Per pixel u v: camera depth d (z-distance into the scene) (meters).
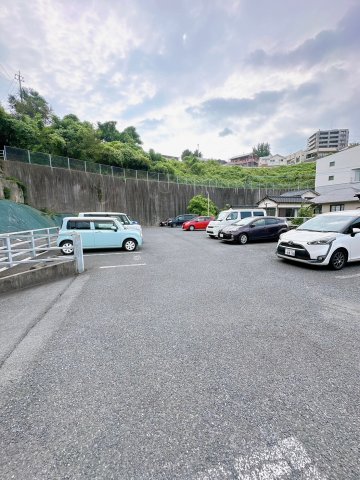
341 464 1.45
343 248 6.07
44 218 17.02
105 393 2.06
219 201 34.84
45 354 2.69
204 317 3.53
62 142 24.08
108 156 29.23
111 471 1.43
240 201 36.28
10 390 2.13
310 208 19.83
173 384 2.16
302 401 1.94
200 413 1.84
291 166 55.81
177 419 1.79
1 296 4.94
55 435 1.67
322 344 2.78
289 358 2.52
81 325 3.38
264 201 25.05
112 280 5.61
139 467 1.45
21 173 18.80
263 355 2.58
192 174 47.22
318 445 1.57
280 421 1.76
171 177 31.80
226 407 1.89
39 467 1.46
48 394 2.07
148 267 6.82
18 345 2.91
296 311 3.68
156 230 21.97
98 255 8.95
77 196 22.92
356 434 1.65
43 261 6.18
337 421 1.75
